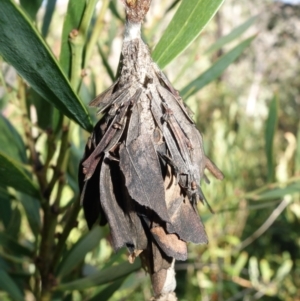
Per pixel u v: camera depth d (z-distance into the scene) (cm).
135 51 12
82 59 16
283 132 110
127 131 11
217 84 101
